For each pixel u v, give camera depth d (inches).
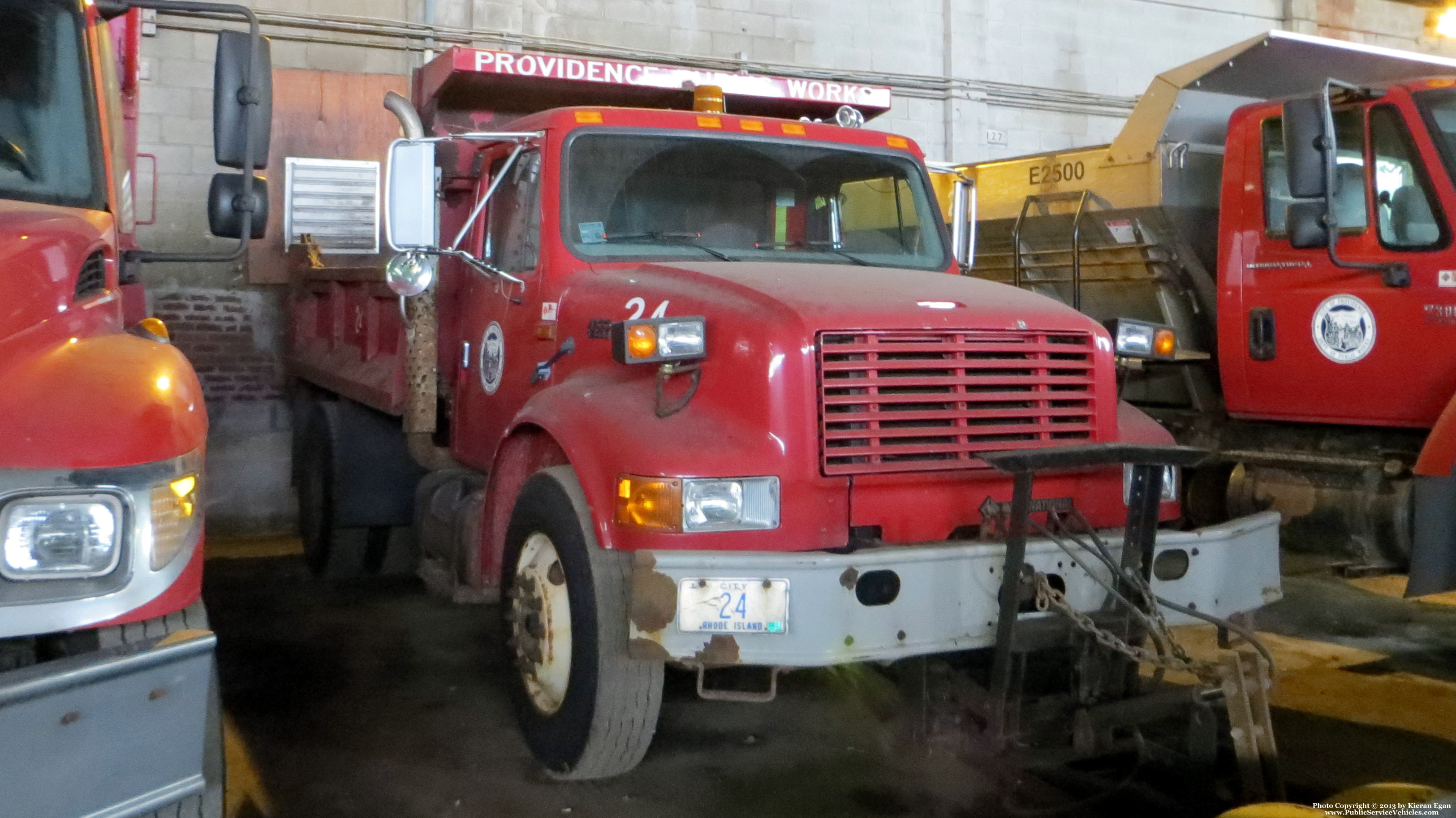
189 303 330.0
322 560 238.7
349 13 343.9
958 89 433.7
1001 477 135.0
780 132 180.1
